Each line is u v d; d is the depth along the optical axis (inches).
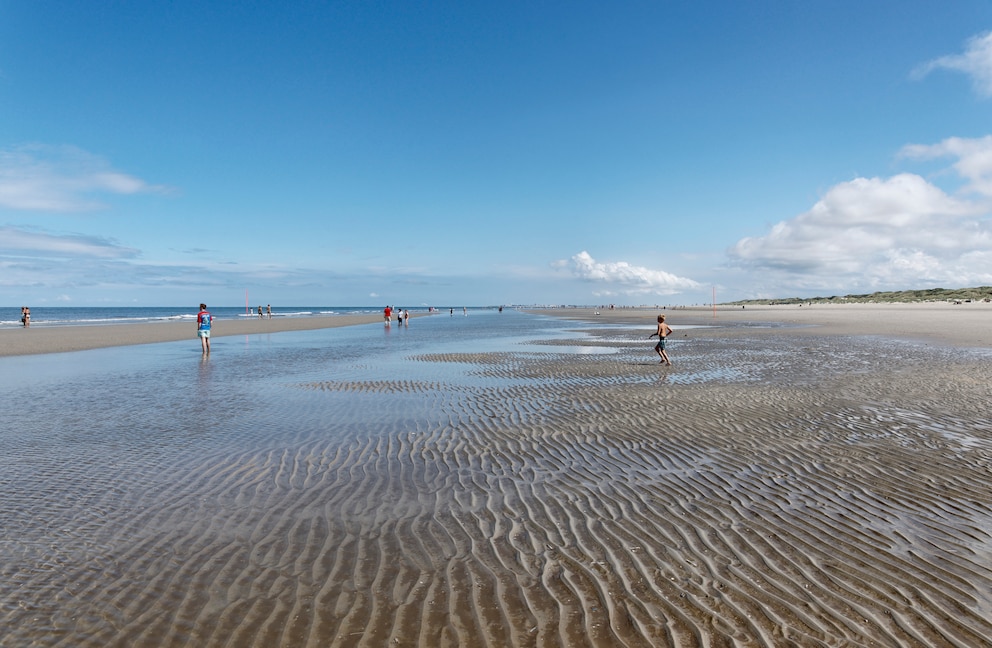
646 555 203.2
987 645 147.9
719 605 168.9
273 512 243.8
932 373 669.3
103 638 150.4
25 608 164.6
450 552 205.3
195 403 506.3
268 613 163.3
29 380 655.1
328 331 1756.9
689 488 278.8
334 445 359.6
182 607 166.1
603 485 283.4
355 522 233.6
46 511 242.4
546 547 210.1
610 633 154.2
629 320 2642.7
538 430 402.9
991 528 225.8
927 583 181.5
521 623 159.2
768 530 225.5
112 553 201.8
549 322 2459.4
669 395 546.3
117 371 743.7
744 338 1320.1
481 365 805.2
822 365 774.5
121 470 303.1
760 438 377.4
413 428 408.5
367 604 168.6
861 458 326.3
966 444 354.3
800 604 169.2
